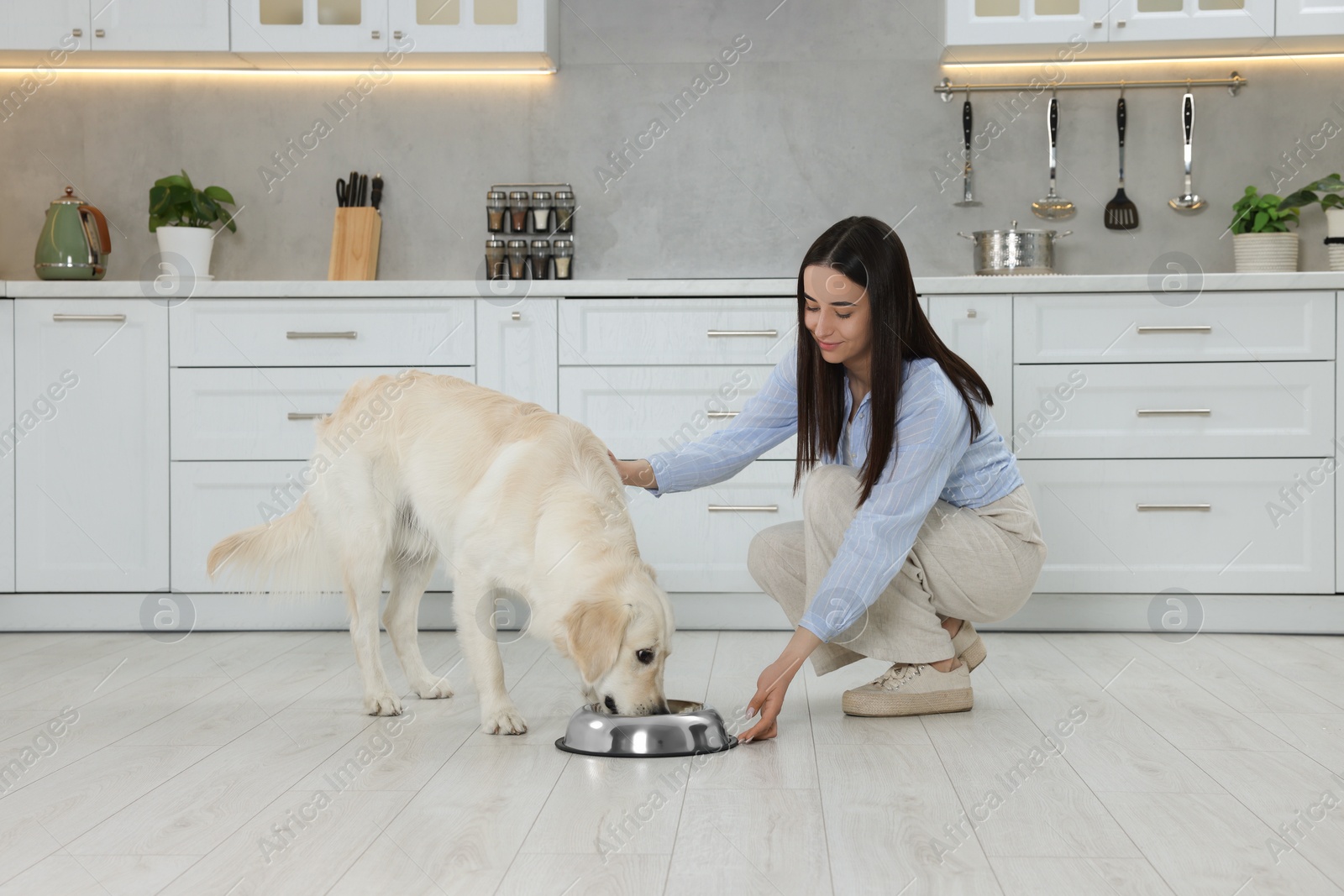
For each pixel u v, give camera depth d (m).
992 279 2.91
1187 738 1.82
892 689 1.99
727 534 2.96
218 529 2.99
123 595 3.00
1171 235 3.48
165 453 2.98
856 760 1.69
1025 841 1.32
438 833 1.36
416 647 2.22
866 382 1.94
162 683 2.34
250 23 3.32
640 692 1.74
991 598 1.99
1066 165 3.50
